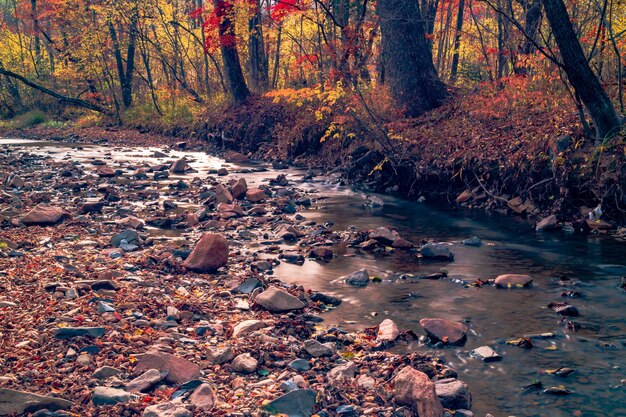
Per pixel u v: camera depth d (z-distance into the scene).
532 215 11.27
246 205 12.70
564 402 4.60
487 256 8.84
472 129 13.89
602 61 12.74
